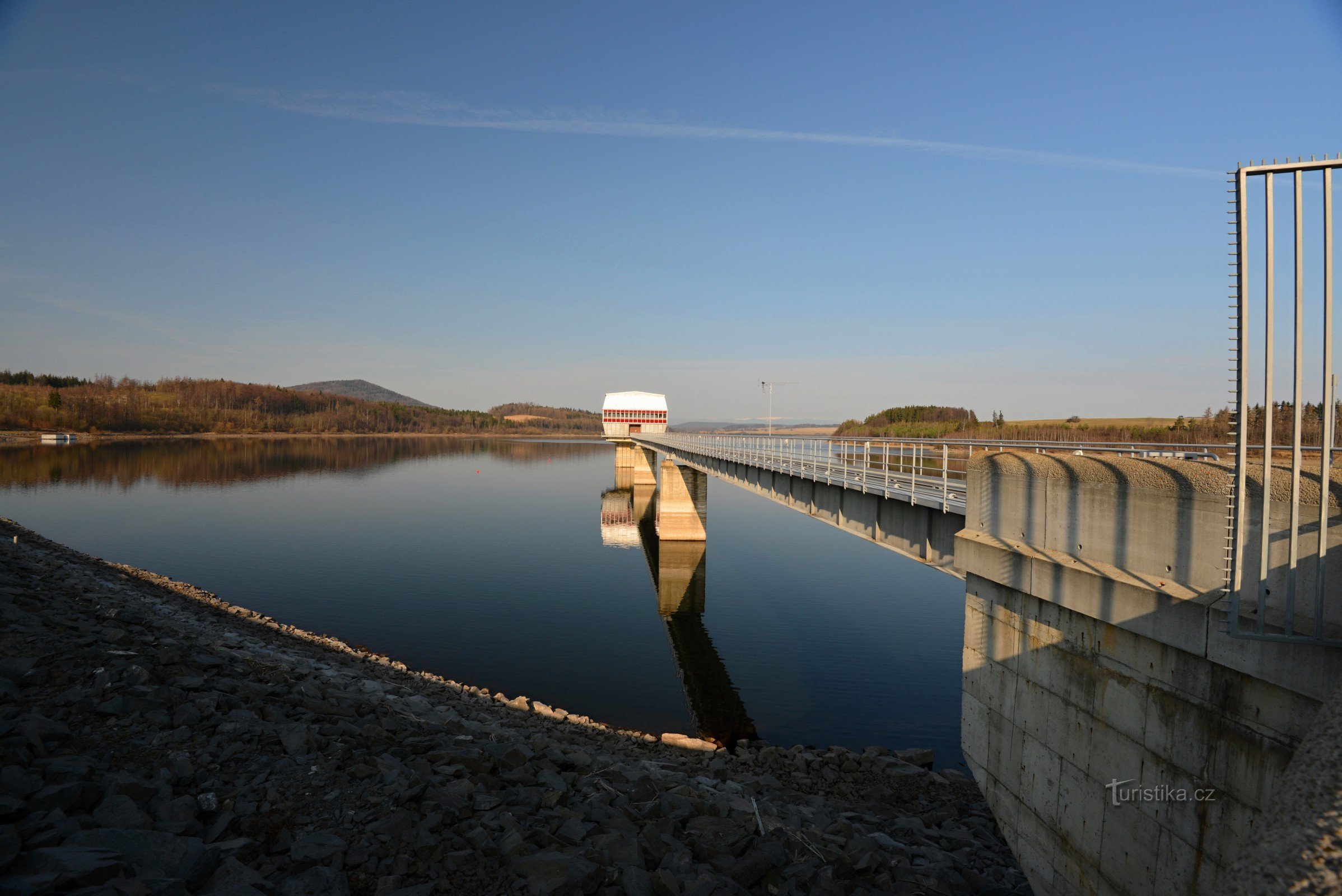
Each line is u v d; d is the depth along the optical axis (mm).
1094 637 9227
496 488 98562
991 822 15789
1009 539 11586
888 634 32531
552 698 23891
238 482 98000
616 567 47469
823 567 48906
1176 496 8062
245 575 40906
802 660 28828
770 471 29969
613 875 9016
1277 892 3271
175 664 12727
